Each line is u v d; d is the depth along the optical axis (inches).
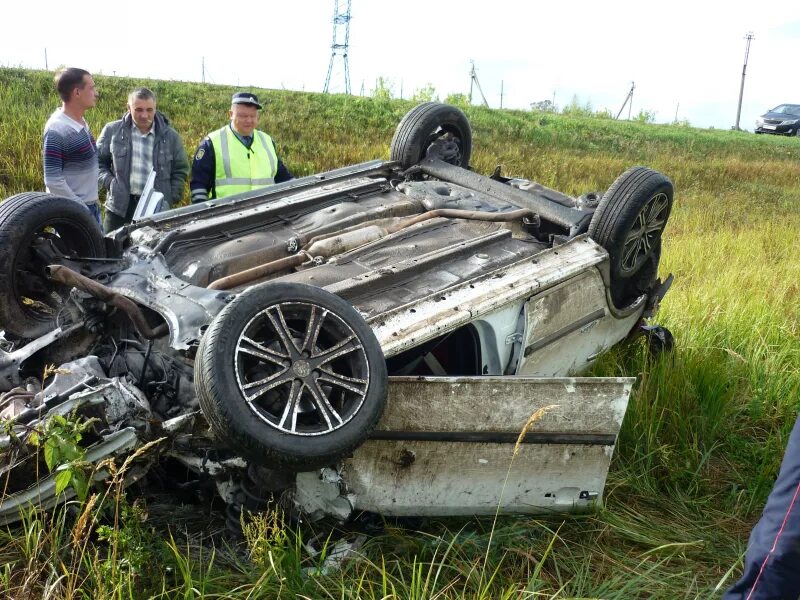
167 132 239.3
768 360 225.8
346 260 165.6
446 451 137.9
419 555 136.6
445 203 194.5
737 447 192.2
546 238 193.5
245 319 118.6
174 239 168.2
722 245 373.7
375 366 125.9
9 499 120.2
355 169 210.5
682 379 202.8
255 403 123.3
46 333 158.1
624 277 189.0
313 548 136.7
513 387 137.3
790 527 97.2
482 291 154.4
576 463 144.8
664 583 134.8
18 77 566.9
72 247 165.8
